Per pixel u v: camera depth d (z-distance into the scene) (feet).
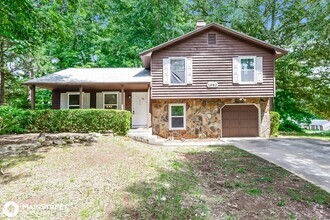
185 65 43.37
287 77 58.65
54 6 34.17
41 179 15.49
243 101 45.01
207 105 45.01
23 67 57.98
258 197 13.66
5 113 38.65
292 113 63.36
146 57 43.96
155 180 15.88
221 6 65.41
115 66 68.28
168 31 67.41
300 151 28.84
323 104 58.95
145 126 48.01
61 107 47.98
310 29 55.98
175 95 43.24
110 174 16.78
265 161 22.72
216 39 43.55
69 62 69.26
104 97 48.47
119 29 69.41
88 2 43.62
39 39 34.86
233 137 45.16
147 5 66.13
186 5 72.43
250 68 43.55
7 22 28.81
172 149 29.43
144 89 48.44
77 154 21.88
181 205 12.26
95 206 11.94
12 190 13.76
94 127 37.83
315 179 17.21
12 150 23.06
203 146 32.60
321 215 11.78
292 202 13.09
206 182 16.17
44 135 31.50
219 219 11.03
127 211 11.50
